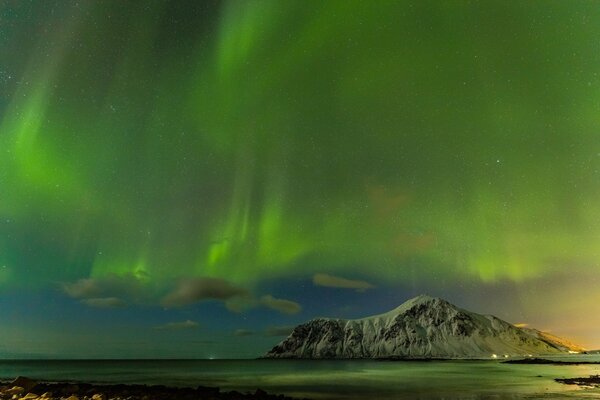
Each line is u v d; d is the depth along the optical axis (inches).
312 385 2532.0
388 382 2765.7
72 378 3159.5
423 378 3184.1
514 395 1721.2
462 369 4849.9
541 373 3599.9
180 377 3417.8
